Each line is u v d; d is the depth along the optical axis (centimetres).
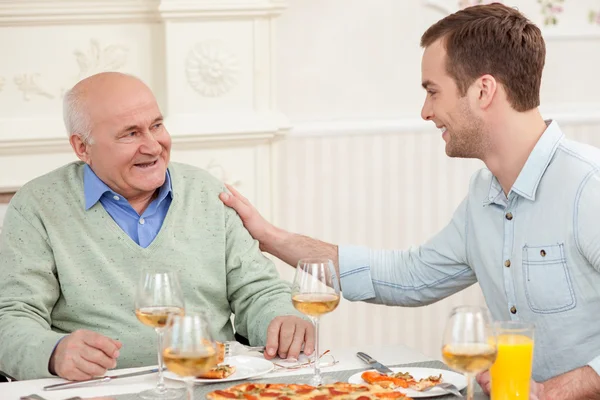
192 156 415
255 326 268
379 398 187
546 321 240
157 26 408
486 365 177
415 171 458
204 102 411
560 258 236
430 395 201
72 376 221
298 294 212
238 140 415
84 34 401
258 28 411
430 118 252
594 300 234
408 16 450
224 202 285
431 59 246
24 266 260
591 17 471
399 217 460
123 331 264
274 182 426
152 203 275
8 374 245
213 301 278
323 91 445
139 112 265
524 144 241
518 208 244
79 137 270
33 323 247
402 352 241
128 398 205
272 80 416
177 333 177
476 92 241
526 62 237
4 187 400
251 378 217
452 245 266
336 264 278
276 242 288
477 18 240
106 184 271
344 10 442
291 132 440
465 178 464
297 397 188
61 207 269
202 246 277
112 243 267
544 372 243
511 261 246
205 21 405
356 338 460
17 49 396
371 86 450
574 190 234
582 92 477
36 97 400
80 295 264
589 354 236
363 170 452
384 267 274
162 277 208
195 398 203
